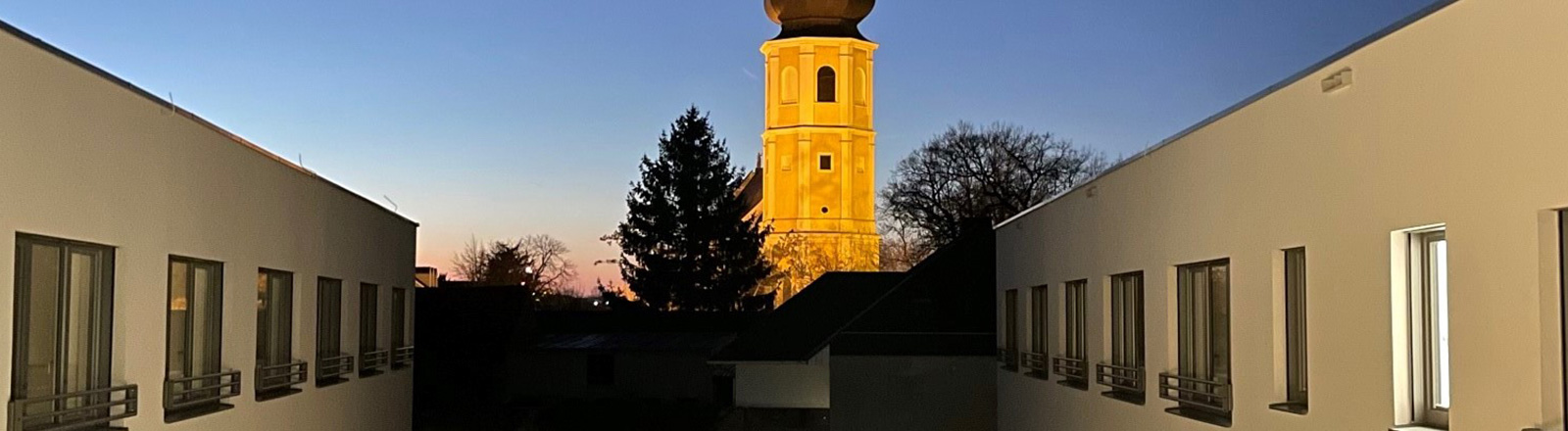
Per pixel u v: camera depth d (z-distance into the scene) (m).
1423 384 10.09
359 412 21.38
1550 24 7.99
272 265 16.75
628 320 60.72
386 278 23.38
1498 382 8.62
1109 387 18.33
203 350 14.87
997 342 27.73
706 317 61.03
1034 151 68.50
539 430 43.06
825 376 35.44
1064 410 20.84
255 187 16.02
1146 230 16.47
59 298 11.30
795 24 91.19
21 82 9.90
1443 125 9.21
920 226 69.50
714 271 75.25
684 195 75.06
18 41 9.80
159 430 13.12
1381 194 10.12
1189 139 14.78
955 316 31.80
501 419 44.44
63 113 10.70
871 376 29.38
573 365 54.00
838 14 90.75
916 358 29.34
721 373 50.59
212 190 14.46
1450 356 9.25
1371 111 10.28
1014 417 25.19
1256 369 12.90
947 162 68.94
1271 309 12.47
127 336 12.28
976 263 32.12
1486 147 8.68
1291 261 12.34
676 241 75.50
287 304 17.88
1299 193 11.70
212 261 14.71
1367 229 10.38
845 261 88.75
